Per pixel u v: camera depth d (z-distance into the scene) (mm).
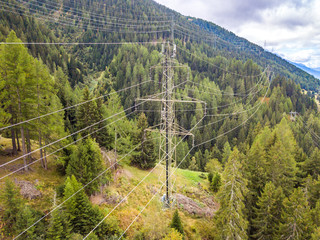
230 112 93562
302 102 119562
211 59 147125
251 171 29906
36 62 27875
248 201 27328
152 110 88438
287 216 22062
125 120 45000
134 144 39781
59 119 30188
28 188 23000
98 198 25922
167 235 19922
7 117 24891
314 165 37906
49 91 29500
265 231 24453
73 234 17219
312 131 86500
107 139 37375
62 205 18672
